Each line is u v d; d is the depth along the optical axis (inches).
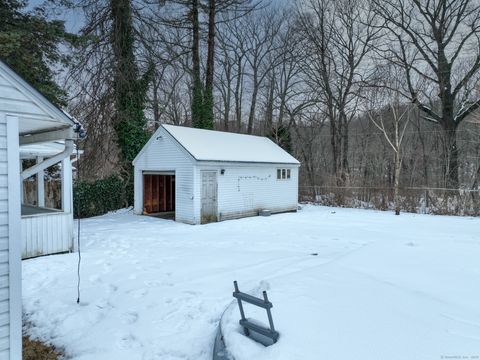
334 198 798.5
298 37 978.7
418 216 629.3
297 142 1027.3
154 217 586.9
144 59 655.8
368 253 256.8
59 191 583.2
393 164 866.1
